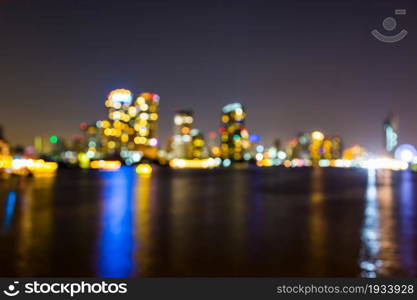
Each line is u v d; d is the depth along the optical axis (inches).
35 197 1466.5
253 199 1427.2
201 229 726.5
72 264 462.6
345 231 709.9
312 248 556.1
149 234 664.4
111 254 511.5
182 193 1712.6
